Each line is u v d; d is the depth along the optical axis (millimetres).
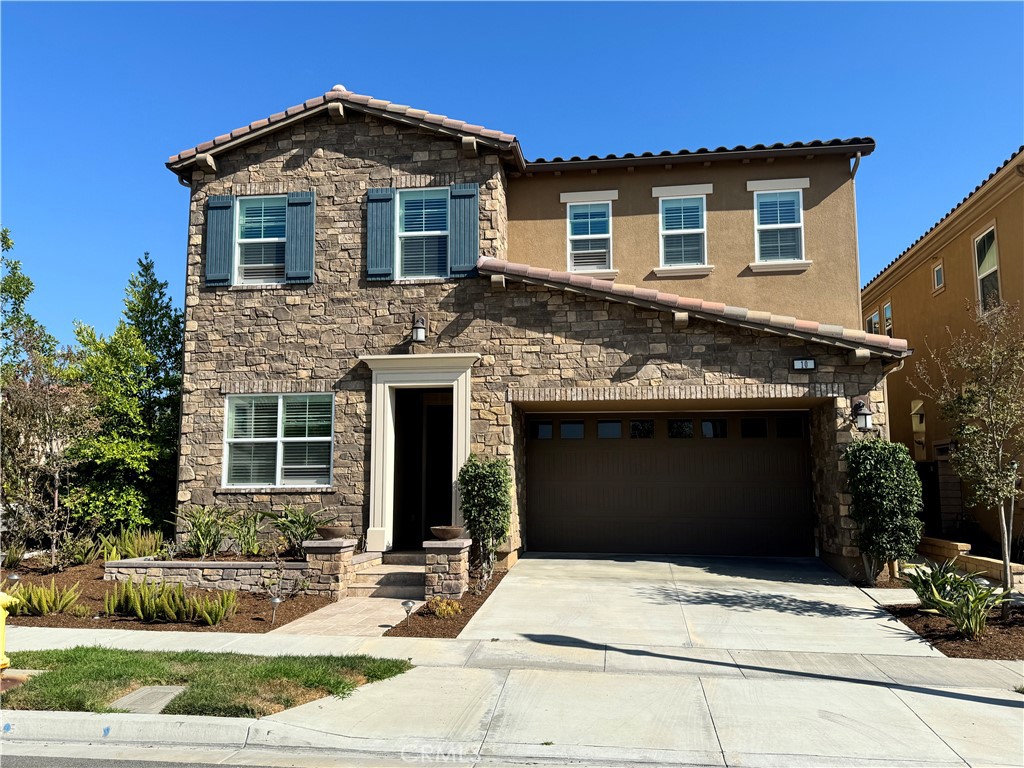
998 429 10781
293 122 15156
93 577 13055
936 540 14719
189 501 14602
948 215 16500
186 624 10391
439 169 14820
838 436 12875
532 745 6137
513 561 14008
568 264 15531
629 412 15680
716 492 15297
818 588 12117
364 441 14266
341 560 11953
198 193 15406
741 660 8484
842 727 6488
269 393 14648
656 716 6750
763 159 15156
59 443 14383
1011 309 13961
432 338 14250
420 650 8852
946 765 5777
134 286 17859
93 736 6559
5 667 7590
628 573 13305
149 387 16766
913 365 18906
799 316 14734
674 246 15367
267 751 6281
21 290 19328
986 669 8180
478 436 13789
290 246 14922
